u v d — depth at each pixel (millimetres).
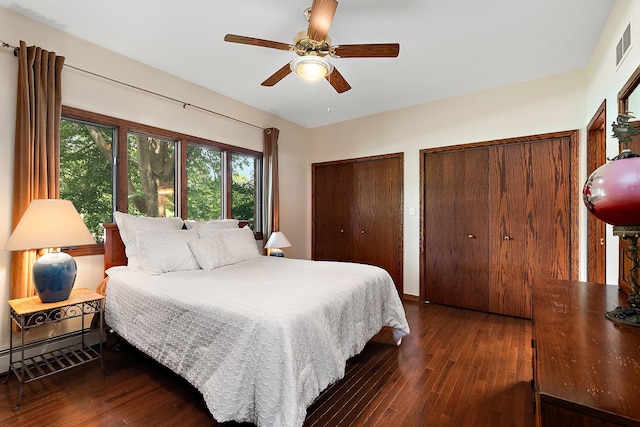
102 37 2475
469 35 2398
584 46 2551
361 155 4473
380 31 2346
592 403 589
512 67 2934
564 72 3027
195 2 2057
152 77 2963
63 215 1995
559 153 3078
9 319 2135
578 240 2953
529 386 1926
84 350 2369
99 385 1939
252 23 2291
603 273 2396
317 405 1745
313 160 5023
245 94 3646
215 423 1580
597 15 2152
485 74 3084
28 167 2123
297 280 2158
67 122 2504
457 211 3670
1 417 1627
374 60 2787
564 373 706
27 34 2207
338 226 4758
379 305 2404
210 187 3621
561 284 1668
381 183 4312
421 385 1950
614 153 2066
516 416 1644
